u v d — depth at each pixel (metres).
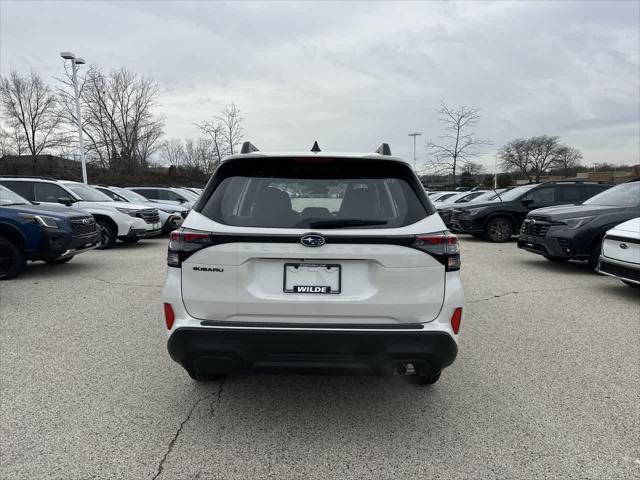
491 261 9.69
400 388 3.57
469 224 13.10
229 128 35.91
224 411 3.19
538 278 7.84
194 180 46.88
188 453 2.68
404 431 2.94
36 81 44.69
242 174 2.89
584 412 3.19
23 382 3.61
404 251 2.64
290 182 2.83
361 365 2.65
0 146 45.16
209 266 2.66
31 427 2.94
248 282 2.65
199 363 2.71
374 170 2.91
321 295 2.65
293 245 2.61
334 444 2.79
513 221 13.10
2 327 5.00
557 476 2.48
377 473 2.51
